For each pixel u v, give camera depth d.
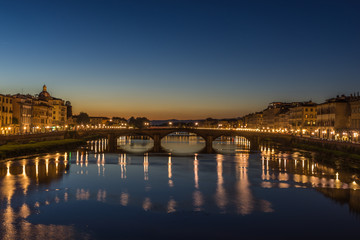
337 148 117.31
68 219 46.44
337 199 57.50
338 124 163.62
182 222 45.78
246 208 52.06
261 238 41.06
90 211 49.91
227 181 73.12
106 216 47.84
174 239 40.59
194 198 57.78
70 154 128.12
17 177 73.88
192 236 41.41
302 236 41.72
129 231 42.62
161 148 181.62
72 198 56.72
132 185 68.00
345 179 75.38
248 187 66.69
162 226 44.34
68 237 40.56
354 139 140.38
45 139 152.88
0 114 153.12
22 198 56.06
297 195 60.19
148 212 49.75
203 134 190.12
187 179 75.44
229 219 47.06
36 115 196.25
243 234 42.16
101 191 62.22
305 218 47.78
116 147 182.75
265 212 50.22
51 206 51.97
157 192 62.03
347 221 46.72
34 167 89.25
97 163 102.81
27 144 129.25
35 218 46.59
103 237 40.78
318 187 66.69
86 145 179.88
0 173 78.44
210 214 49.06
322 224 45.59
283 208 52.28
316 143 140.12
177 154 140.00
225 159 119.19
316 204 54.47
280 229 43.72
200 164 103.12
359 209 52.03
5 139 116.69
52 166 92.56
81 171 85.25
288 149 162.38
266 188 65.75
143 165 99.88
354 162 95.12
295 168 93.62
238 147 191.88
